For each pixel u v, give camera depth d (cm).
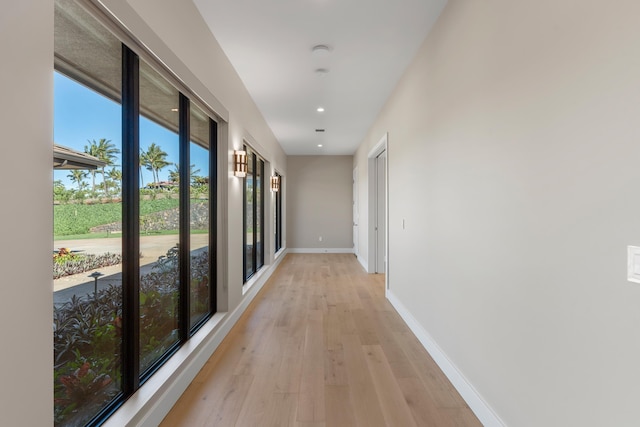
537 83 137
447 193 232
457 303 216
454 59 220
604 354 106
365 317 363
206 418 187
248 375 235
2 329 89
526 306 145
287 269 648
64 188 130
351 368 246
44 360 103
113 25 148
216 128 307
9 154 91
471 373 197
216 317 297
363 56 309
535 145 138
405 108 342
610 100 103
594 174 109
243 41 281
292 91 400
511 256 156
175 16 200
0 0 88
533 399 140
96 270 148
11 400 92
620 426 101
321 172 875
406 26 259
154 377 192
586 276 112
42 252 102
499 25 166
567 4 120
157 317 206
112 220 159
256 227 515
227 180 310
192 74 225
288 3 230
